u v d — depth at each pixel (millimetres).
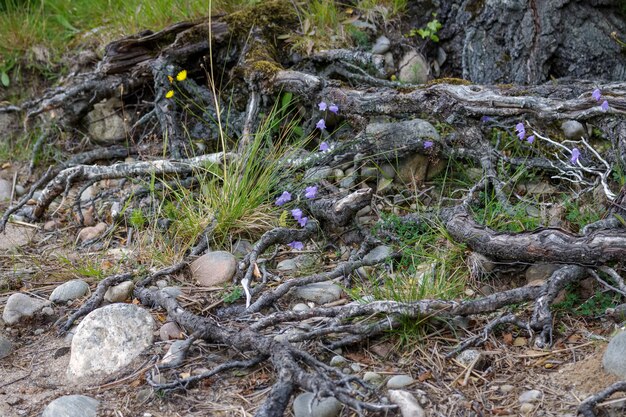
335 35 2355
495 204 1962
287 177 2098
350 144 2113
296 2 2389
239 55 2322
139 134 2406
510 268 1809
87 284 1871
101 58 2502
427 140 2074
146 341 1682
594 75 2236
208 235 1954
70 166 2287
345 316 1660
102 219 2141
